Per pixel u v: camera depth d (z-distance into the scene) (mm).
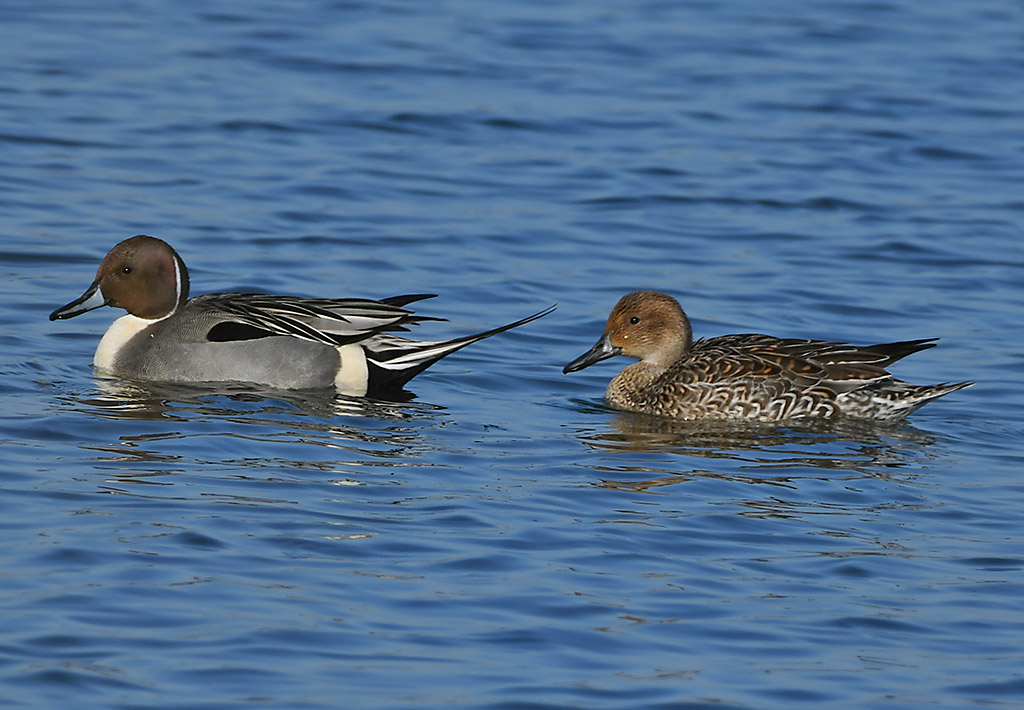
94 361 15617
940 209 22328
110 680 8312
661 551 10727
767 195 22656
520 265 19453
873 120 26828
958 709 8484
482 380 15852
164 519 10727
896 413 14859
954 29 33812
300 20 31953
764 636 9336
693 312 18016
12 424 13000
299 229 20266
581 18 33469
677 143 25062
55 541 10164
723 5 35375
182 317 15594
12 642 8680
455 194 22109
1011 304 18609
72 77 26656
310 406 14539
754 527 11352
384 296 18031
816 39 32500
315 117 25250
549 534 10945
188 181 21875
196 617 9148
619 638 9203
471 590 9812
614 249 20219
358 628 9141
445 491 11852
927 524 11578
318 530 10734
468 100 26719
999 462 13422
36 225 19688
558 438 13781
